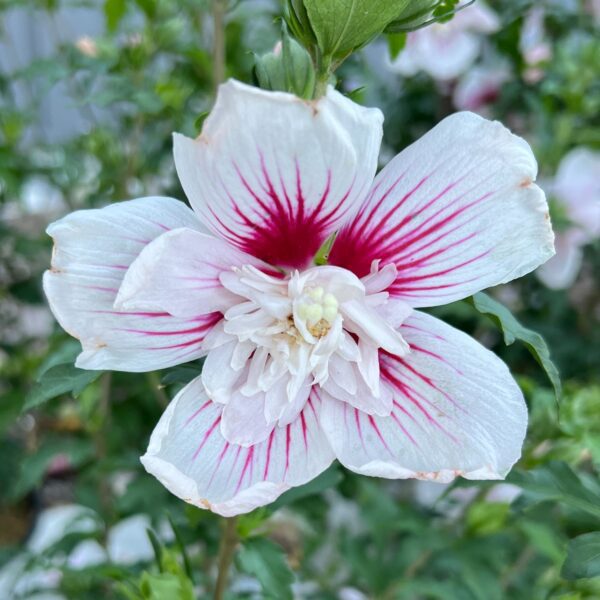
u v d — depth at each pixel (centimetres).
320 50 11
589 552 12
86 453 24
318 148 9
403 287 11
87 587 25
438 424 10
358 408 11
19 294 32
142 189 26
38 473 24
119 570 16
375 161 9
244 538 15
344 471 19
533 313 29
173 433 10
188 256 10
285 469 11
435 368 11
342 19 10
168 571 14
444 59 27
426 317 11
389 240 10
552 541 20
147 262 9
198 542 23
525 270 10
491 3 30
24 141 39
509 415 10
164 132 26
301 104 9
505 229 10
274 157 9
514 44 28
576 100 25
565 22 30
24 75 23
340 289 10
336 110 9
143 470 22
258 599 20
